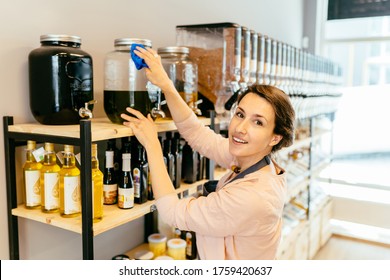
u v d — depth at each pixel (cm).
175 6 222
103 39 178
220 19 269
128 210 140
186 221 125
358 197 452
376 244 415
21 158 149
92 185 126
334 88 398
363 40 446
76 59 135
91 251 122
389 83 457
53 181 135
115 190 147
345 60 467
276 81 245
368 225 446
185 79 173
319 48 462
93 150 129
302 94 277
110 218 131
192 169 174
